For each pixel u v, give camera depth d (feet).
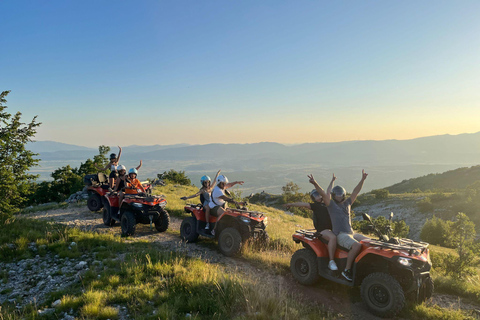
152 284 19.56
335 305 17.93
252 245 27.99
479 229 116.57
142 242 30.07
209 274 20.95
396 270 17.74
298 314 15.85
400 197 202.49
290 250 29.60
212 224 29.50
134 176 36.63
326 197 19.26
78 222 40.04
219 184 29.45
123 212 35.14
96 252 26.27
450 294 20.85
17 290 19.70
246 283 19.24
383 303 16.37
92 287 18.81
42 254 25.32
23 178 41.42
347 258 18.22
